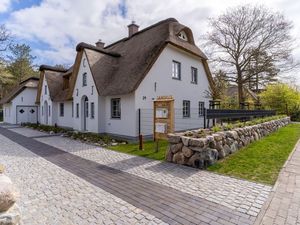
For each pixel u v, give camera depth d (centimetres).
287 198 419
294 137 1198
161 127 855
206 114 822
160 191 464
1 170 359
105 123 1466
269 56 2186
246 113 1278
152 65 1293
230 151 770
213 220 345
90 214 367
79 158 780
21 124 2492
